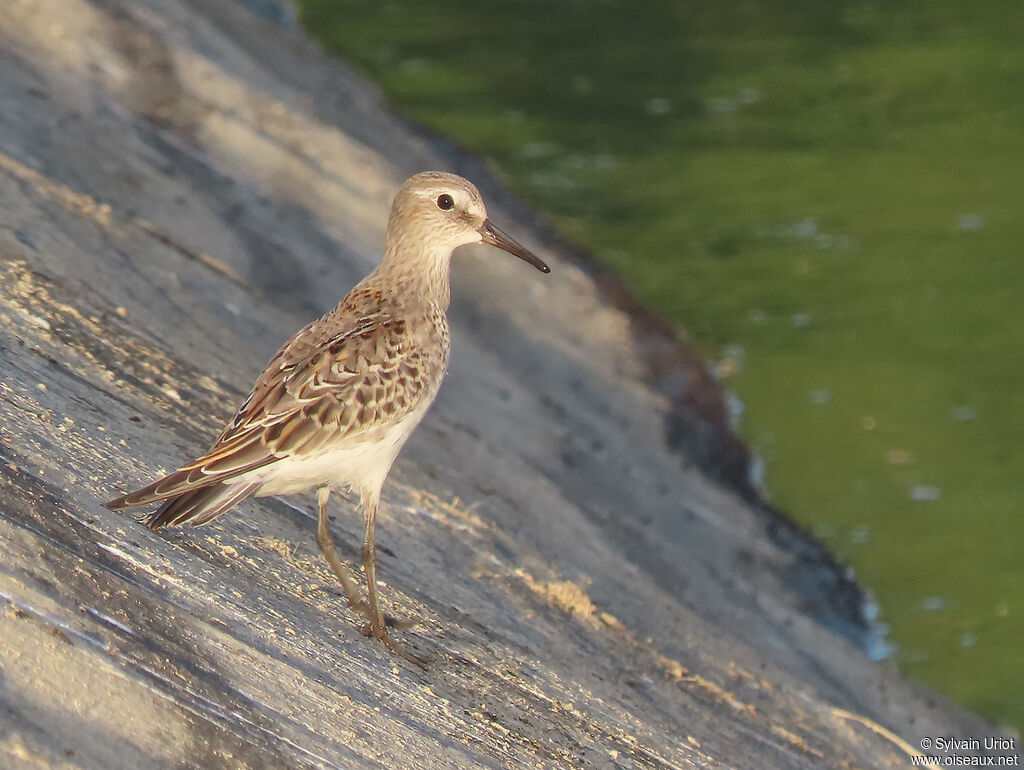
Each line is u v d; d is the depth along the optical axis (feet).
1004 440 68.03
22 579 27.04
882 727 46.85
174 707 26.61
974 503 63.26
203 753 26.05
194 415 40.04
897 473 65.57
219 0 99.45
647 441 65.31
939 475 65.31
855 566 59.00
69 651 26.18
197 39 81.82
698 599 51.44
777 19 134.92
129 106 67.00
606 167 101.86
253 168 69.51
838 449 67.31
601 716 35.99
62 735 24.44
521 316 71.82
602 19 133.69
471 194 35.24
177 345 45.01
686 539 57.21
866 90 118.11
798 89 118.21
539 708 34.35
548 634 39.68
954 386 73.00
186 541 32.24
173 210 58.85
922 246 89.81
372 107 101.91
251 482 30.12
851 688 50.24
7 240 43.62
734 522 60.18
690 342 76.95
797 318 80.18
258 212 64.80
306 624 31.99
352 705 29.94
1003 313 80.89
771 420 69.92
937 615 55.98
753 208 95.20
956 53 126.21
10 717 24.06
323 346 31.65
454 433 53.01
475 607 38.47
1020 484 64.44
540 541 47.32
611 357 72.79
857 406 71.15
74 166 56.65
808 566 58.39
